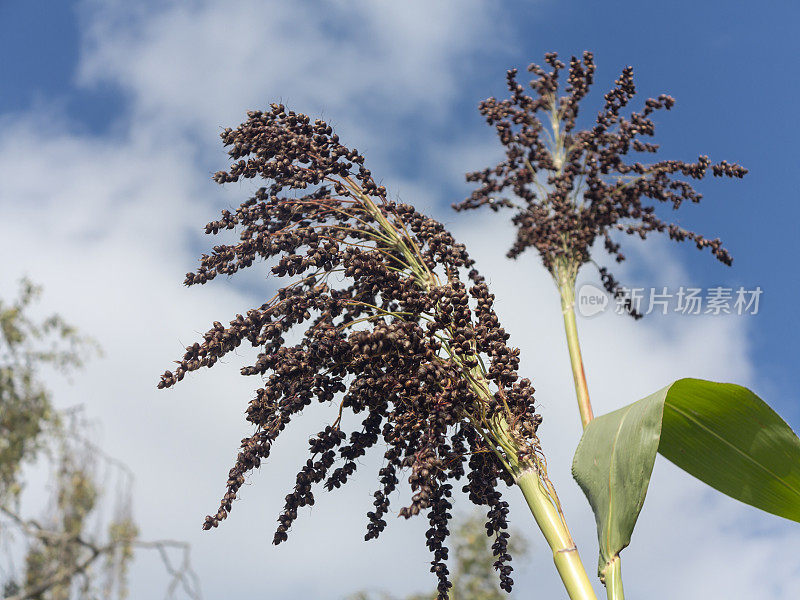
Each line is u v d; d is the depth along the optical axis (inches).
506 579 21.4
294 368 20.7
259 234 23.4
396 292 22.2
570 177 32.8
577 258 31.6
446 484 22.1
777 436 23.6
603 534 20.9
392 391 20.7
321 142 25.5
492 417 21.5
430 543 21.5
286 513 21.0
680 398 23.9
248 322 21.3
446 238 24.3
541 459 21.1
